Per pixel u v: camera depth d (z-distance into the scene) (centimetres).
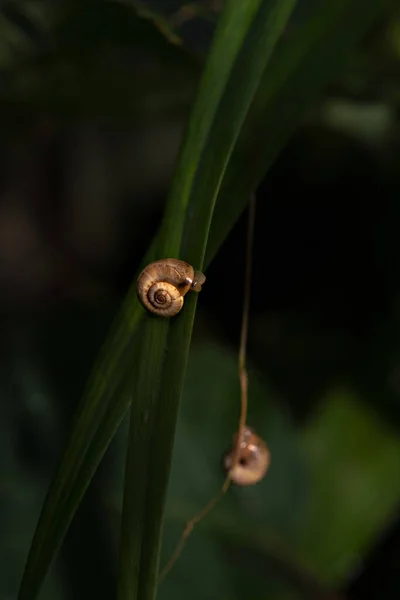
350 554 54
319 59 30
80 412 29
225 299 74
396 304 66
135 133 103
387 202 70
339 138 69
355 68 47
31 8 41
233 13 29
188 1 43
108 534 51
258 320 71
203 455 54
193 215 28
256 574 52
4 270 94
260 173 30
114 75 48
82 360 57
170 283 28
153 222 98
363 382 61
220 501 53
